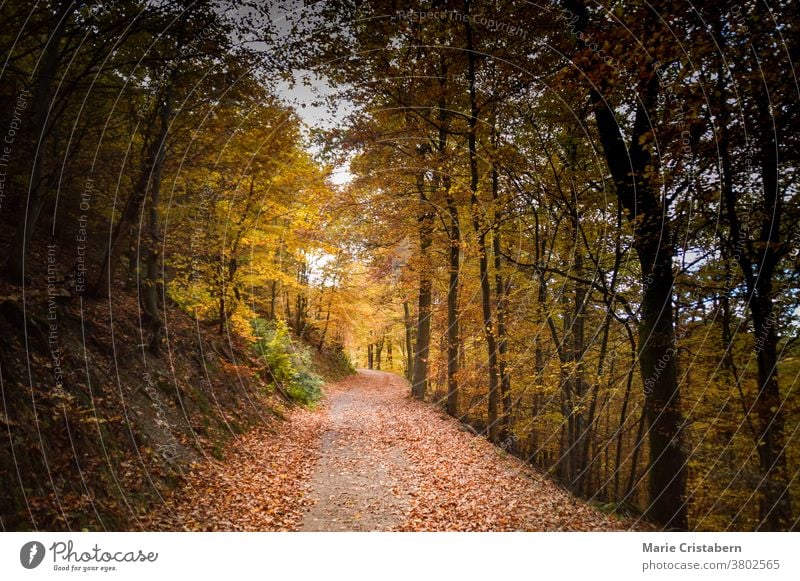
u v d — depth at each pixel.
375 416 16.59
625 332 13.33
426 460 10.30
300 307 28.30
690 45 6.73
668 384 8.34
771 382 8.05
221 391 11.91
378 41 12.76
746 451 9.34
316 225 16.02
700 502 9.86
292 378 18.56
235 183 12.41
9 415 5.41
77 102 10.03
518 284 16.14
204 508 6.83
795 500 7.66
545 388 13.44
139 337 9.75
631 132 10.49
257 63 10.48
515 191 12.65
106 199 11.44
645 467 16.17
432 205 16.33
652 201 8.75
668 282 8.65
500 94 12.29
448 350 16.94
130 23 8.68
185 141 11.38
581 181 11.62
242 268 13.91
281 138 12.31
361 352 66.31
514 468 10.50
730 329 10.21
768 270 8.08
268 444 11.08
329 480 9.08
